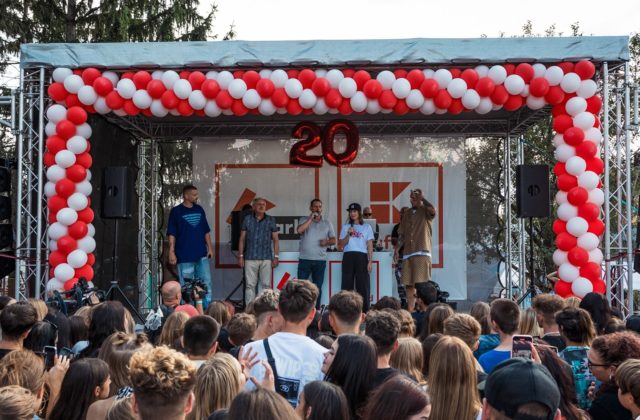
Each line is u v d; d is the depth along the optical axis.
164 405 2.19
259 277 10.83
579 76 8.73
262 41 8.90
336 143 12.45
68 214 8.93
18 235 8.95
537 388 1.83
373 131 12.52
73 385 3.16
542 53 8.76
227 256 12.52
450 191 12.48
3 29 16.48
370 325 3.46
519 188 9.19
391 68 9.14
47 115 9.02
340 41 8.88
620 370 3.00
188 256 10.91
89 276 9.09
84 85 8.92
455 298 12.40
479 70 8.93
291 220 12.55
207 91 8.88
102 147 10.91
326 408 2.45
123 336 3.61
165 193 14.87
